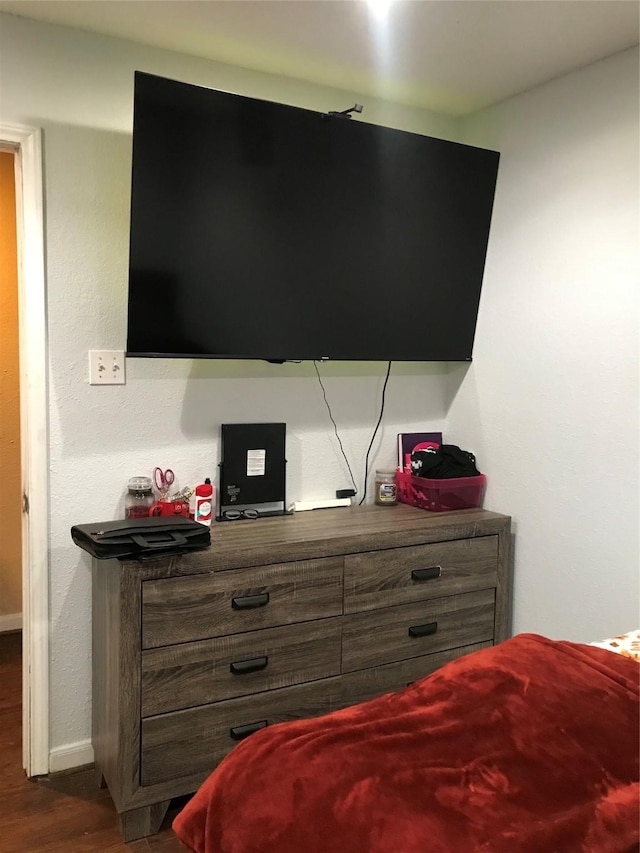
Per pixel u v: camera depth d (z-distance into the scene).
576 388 2.33
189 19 2.01
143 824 1.99
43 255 2.08
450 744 1.26
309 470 2.64
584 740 1.26
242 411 2.48
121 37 2.13
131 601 1.89
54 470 2.17
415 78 2.39
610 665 1.52
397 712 1.37
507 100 2.55
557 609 2.43
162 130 1.92
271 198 2.13
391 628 2.32
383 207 2.33
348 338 2.42
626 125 2.14
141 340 2.07
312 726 1.34
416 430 2.88
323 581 2.18
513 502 2.59
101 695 2.14
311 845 1.06
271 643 2.11
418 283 2.50
